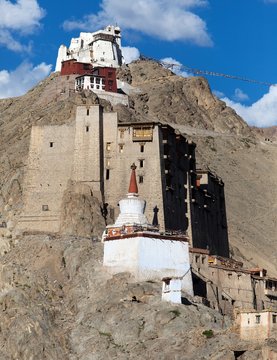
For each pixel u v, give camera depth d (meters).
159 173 169.88
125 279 143.88
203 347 121.44
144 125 173.12
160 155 171.25
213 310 138.50
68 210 170.00
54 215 172.75
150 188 169.50
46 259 157.62
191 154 190.88
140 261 144.12
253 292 156.62
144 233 145.75
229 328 123.06
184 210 179.88
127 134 173.88
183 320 131.62
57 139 176.88
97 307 141.00
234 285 154.25
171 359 122.25
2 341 139.88
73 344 136.50
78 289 148.38
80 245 159.38
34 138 177.88
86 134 175.25
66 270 154.75
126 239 147.00
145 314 134.75
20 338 138.00
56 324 142.38
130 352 128.88
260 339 116.44
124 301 138.75
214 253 195.38
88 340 135.12
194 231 181.75
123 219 153.88
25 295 148.00
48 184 174.88
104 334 134.88
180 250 147.62
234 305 152.75
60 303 147.88
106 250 149.62
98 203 171.38
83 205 169.75
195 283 149.50
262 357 112.94
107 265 148.75
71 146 176.00
